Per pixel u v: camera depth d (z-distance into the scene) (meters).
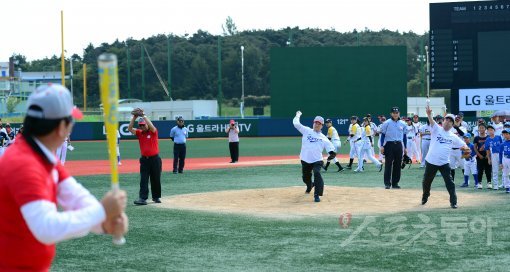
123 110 64.69
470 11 36.41
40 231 3.41
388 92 48.97
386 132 17.70
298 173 23.64
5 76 95.19
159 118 68.88
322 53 49.22
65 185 3.85
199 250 9.49
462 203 14.57
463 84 36.69
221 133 55.12
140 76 100.25
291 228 11.35
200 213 13.36
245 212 13.46
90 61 110.19
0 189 3.52
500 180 20.23
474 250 9.28
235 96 101.50
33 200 3.46
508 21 36.03
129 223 12.06
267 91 103.19
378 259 8.73
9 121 55.97
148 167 14.98
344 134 49.25
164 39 110.56
